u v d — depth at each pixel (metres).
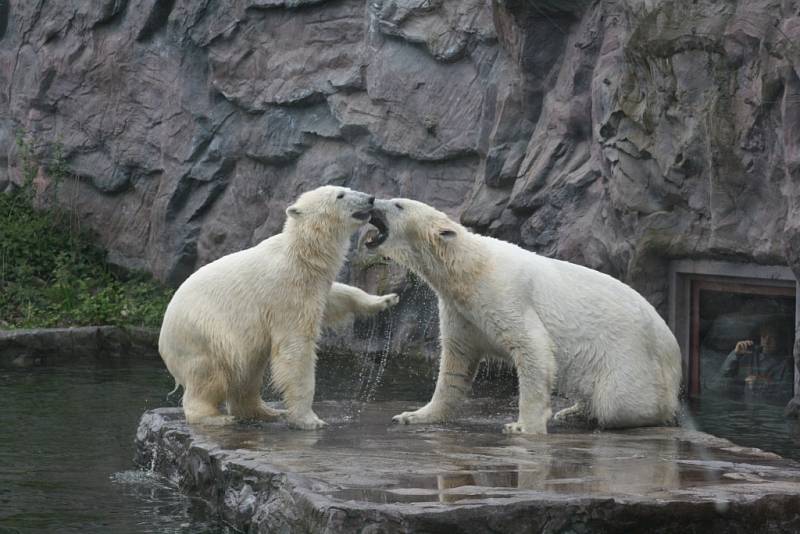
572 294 9.65
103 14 22.83
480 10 16.59
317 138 19.22
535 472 7.30
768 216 11.98
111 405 12.63
